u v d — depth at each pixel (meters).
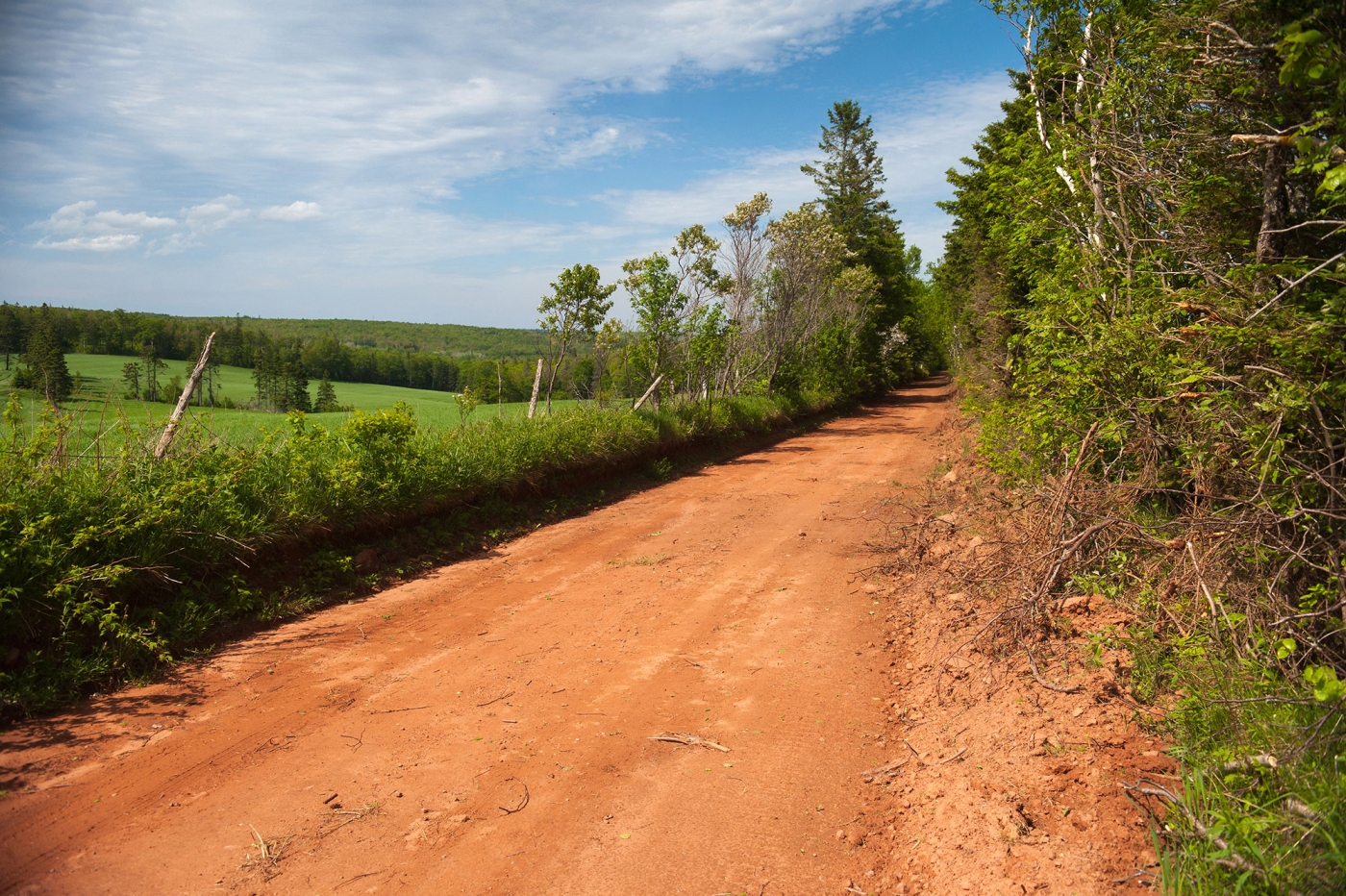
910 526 8.91
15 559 5.01
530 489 11.23
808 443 20.88
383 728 4.76
